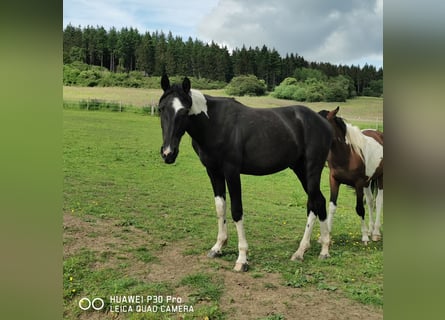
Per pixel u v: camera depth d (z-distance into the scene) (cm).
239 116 375
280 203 621
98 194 552
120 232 441
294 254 402
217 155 369
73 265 357
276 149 384
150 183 625
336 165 452
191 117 353
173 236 445
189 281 340
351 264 394
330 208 462
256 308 303
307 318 290
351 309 306
